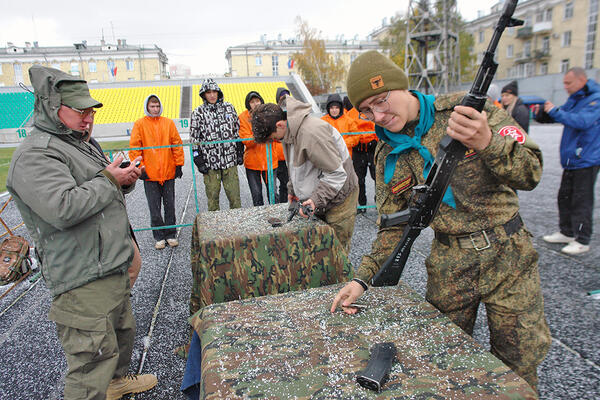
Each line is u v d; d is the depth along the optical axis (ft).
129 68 182.39
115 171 5.76
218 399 3.13
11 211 21.44
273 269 7.20
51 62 175.63
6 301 10.94
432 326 4.06
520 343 4.23
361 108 4.36
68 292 5.24
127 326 6.22
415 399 3.01
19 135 78.79
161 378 7.14
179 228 17.11
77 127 5.46
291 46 203.21
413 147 4.44
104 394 5.41
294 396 3.12
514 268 4.26
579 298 9.05
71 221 4.93
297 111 7.55
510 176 3.71
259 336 4.03
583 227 11.62
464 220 4.33
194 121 14.55
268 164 14.99
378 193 5.01
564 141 11.78
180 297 10.49
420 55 66.13
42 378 7.39
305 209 7.55
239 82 105.19
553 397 6.08
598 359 6.90
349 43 214.69
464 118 3.28
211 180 14.90
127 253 5.71
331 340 3.89
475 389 3.09
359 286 4.41
